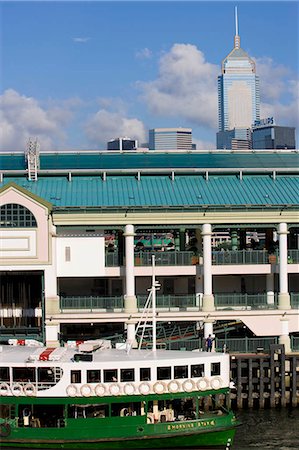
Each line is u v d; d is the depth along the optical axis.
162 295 95.69
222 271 94.56
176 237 105.06
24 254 91.19
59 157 104.94
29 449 66.06
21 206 91.25
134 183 98.12
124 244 95.19
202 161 103.75
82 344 71.25
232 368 85.62
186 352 70.12
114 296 95.62
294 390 86.06
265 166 102.56
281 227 93.81
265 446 71.62
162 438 65.69
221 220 93.06
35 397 65.81
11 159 104.56
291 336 95.19
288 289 103.19
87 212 91.69
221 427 66.69
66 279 100.75
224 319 92.75
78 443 65.56
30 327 92.38
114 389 65.81
